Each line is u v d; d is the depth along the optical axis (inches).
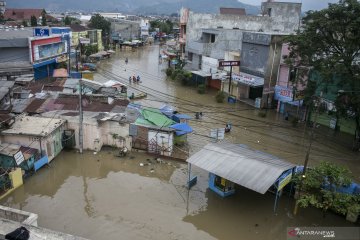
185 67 2087.8
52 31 1775.3
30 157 810.2
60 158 918.4
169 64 2399.1
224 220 691.4
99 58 2536.9
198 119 1273.4
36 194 756.0
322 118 1261.1
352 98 986.1
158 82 1919.3
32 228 447.5
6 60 1439.5
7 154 759.1
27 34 1676.9
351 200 650.8
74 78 1439.5
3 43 1405.0
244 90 1576.0
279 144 1084.5
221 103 1530.5
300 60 1168.8
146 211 705.6
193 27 2166.6
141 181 828.0
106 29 3484.3
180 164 917.8
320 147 1074.1
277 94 1391.5
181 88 1803.6
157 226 659.4
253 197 775.1
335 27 997.8
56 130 902.4
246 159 730.2
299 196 724.0
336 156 1008.2
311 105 1186.0
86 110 1042.1
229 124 1172.5
